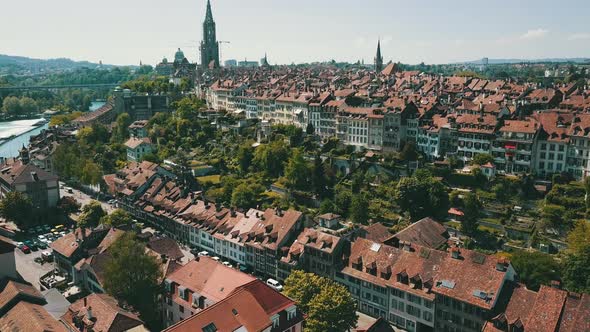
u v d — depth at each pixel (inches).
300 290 5344.5
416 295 5733.3
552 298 5014.8
